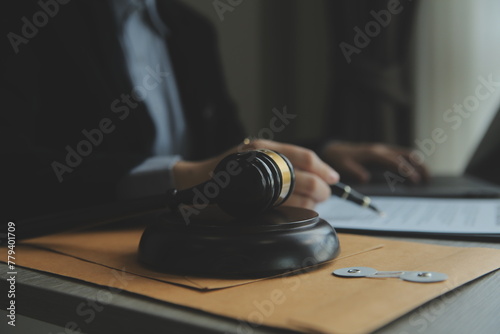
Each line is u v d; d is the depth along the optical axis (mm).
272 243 384
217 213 455
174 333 301
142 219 652
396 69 1958
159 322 308
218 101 1457
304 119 2154
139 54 1054
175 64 1302
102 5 986
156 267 405
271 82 2143
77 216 534
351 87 2021
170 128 1120
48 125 871
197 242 386
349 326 269
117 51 985
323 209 738
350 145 1322
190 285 358
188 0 1865
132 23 1050
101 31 970
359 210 723
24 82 809
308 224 419
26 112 792
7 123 751
